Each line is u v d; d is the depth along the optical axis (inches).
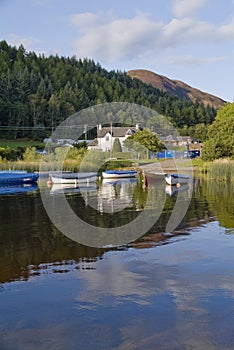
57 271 380.8
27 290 333.1
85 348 242.7
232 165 1385.3
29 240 506.9
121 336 255.3
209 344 244.2
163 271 377.7
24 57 4938.5
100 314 287.0
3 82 3742.6
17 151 2297.0
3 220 655.8
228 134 1840.6
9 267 394.6
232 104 2571.4
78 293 325.7
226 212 692.1
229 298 311.9
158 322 273.4
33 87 3927.2
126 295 319.9
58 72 4456.2
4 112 3287.4
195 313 285.9
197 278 357.1
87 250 456.8
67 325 271.0
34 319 280.4
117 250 454.6
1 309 296.7
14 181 1395.2
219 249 451.5
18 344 247.9
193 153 2610.7
